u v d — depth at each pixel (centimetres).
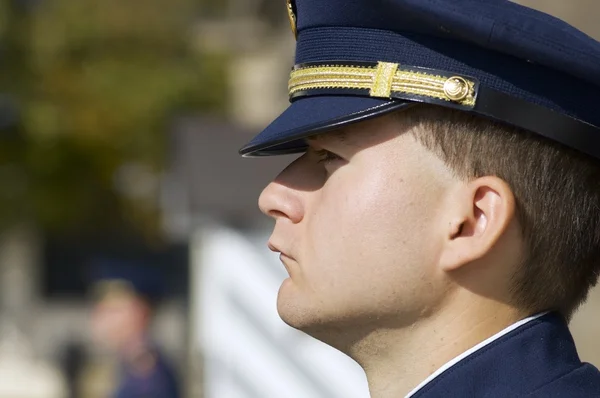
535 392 300
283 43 2338
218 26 2875
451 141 305
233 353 970
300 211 324
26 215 2931
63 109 2791
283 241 327
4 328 3183
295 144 341
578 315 712
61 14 2808
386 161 308
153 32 2839
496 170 305
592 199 316
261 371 968
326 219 315
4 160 2822
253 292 968
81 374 2088
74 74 2795
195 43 2850
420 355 313
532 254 310
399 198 306
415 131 307
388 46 308
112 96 2780
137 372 1095
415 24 304
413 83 303
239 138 1059
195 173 973
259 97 2552
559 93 304
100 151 2811
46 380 2069
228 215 932
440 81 301
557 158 308
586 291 327
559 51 296
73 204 2902
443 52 303
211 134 1065
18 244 3525
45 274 3859
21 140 2812
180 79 2769
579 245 316
